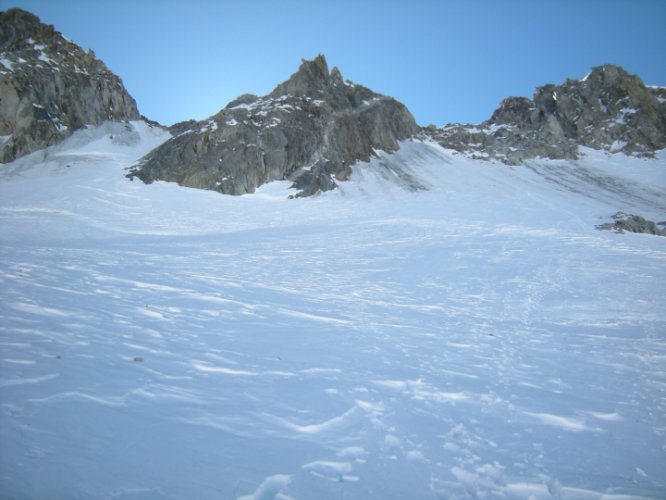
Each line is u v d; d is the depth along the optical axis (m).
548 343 9.56
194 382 5.29
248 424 4.39
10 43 58.56
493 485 3.90
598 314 12.54
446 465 4.13
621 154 62.41
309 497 3.36
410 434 4.68
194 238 26.08
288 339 7.95
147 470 3.34
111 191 39.59
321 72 65.00
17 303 7.53
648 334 10.64
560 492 3.91
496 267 19.03
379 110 63.97
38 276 10.37
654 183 52.56
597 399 6.44
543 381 7.05
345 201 42.16
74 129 55.94
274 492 3.37
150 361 5.77
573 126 67.19
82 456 3.34
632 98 68.12
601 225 31.70
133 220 31.56
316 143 51.81
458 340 9.26
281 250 21.97
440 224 31.42
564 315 12.38
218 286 12.59
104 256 16.27
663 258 21.39
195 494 3.16
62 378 4.68
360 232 28.34
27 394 4.16
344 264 18.91
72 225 28.06
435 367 7.22
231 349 6.91
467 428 5.02
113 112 61.59
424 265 19.20
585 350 9.17
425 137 67.94
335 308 11.39
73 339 6.12
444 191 47.38
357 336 8.73
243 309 10.01
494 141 65.00
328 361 6.93
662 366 8.32
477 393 6.18
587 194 48.34
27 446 3.31
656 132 64.19
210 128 50.06
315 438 4.32
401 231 28.62
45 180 42.72
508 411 5.66
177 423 4.16
